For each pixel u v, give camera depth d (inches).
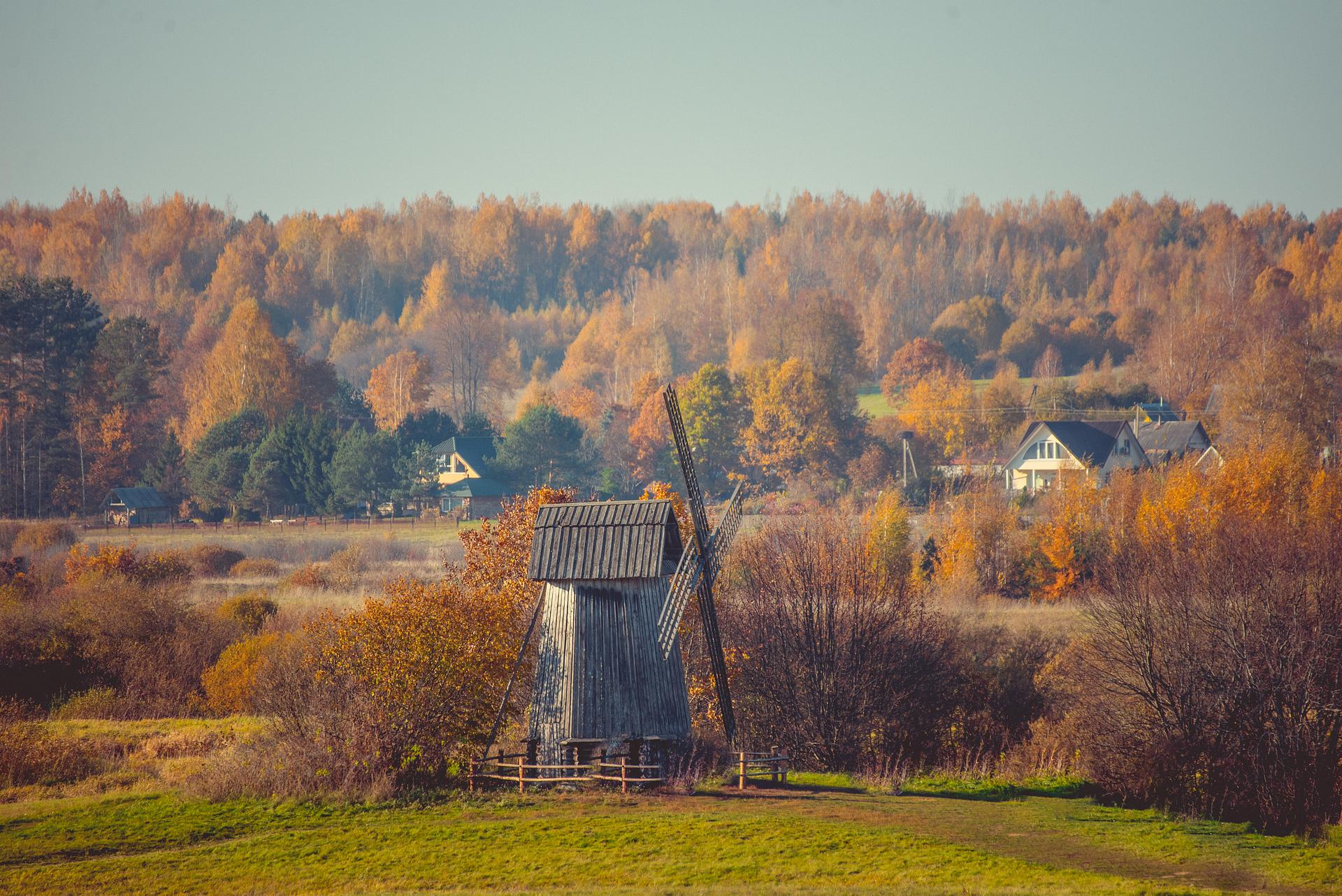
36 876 3794.3
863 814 4480.8
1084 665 6181.1
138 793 4945.9
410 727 5039.4
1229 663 5570.9
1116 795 5472.4
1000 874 3614.7
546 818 4347.9
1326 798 5187.0
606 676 4936.0
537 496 6456.7
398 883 3649.1
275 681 5634.8
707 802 4672.7
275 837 4200.3
